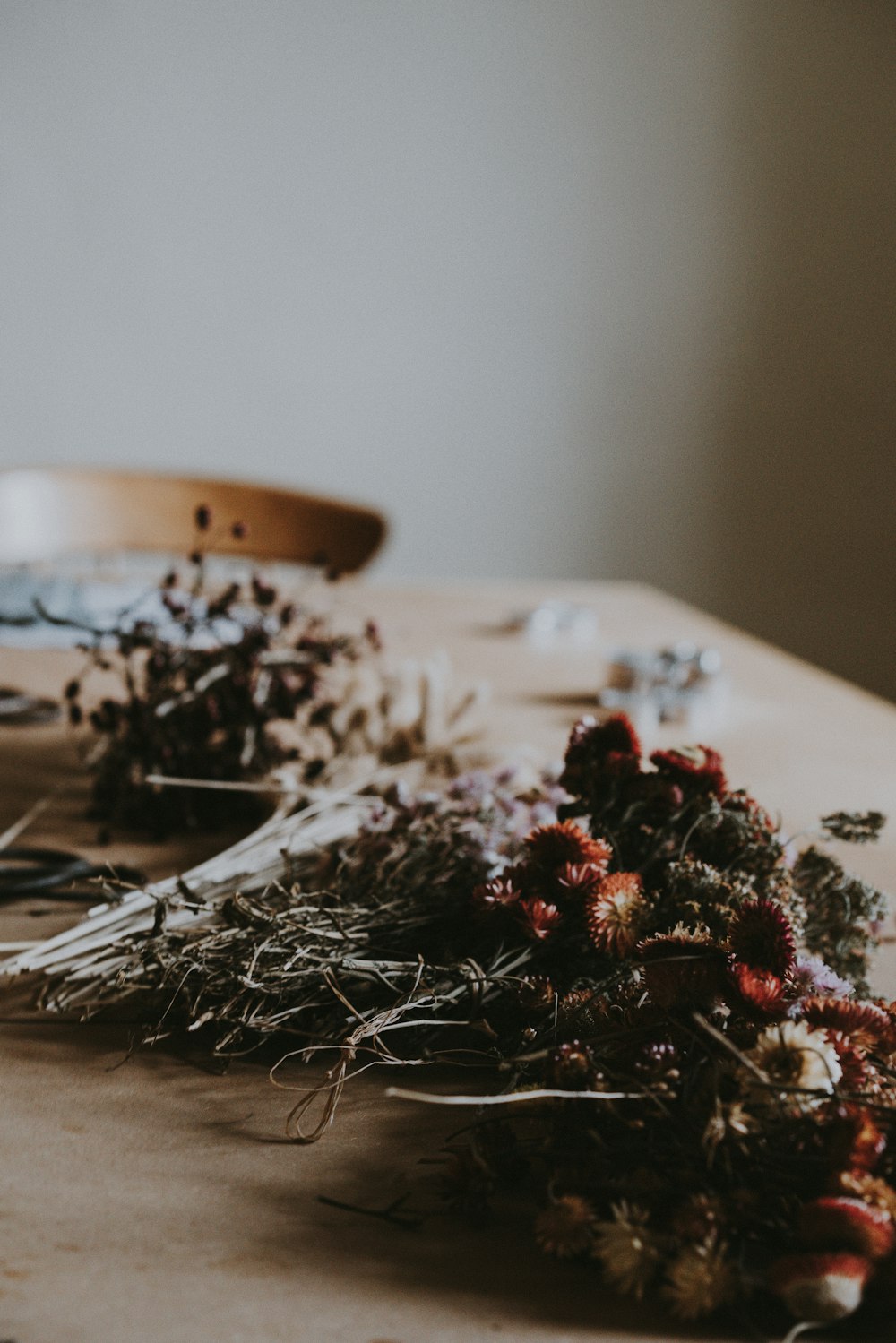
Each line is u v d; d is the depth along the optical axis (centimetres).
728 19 398
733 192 408
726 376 420
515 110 393
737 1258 76
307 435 402
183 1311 74
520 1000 90
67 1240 78
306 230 389
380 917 97
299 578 273
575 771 102
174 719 127
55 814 129
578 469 418
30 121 368
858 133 410
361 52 382
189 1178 83
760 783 149
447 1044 95
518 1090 86
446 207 395
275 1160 85
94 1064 93
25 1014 98
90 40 367
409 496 411
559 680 190
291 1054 90
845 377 425
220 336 391
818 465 430
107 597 201
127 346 386
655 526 426
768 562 434
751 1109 76
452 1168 80
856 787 149
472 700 141
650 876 99
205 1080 92
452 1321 74
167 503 275
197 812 127
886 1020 81
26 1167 83
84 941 101
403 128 388
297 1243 79
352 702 137
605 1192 77
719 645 222
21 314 379
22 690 172
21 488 264
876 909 99
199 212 382
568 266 405
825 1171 75
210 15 372
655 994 84
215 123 378
